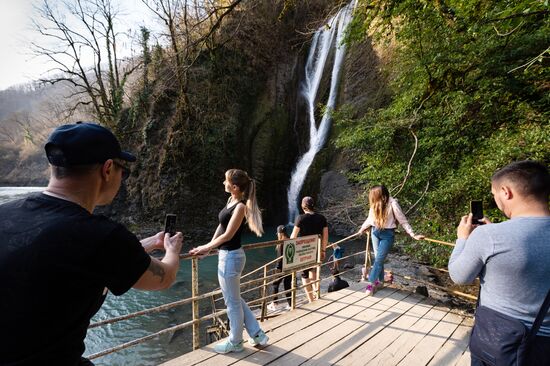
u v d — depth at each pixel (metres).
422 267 9.97
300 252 4.29
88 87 19.34
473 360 1.63
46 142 1.10
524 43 5.31
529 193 1.50
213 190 17.98
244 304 3.16
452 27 5.82
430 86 6.36
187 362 2.90
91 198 1.15
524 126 5.69
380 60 16.20
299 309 4.21
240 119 19.08
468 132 6.66
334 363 3.00
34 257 0.94
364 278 5.42
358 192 13.99
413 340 3.47
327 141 19.64
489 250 1.49
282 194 20.84
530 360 1.35
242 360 2.97
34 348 0.92
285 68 20.92
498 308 1.46
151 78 18.31
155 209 17.11
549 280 1.35
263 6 17.78
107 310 9.27
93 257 1.00
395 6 5.37
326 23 7.70
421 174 7.16
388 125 7.79
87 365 1.25
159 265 1.28
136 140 18.52
